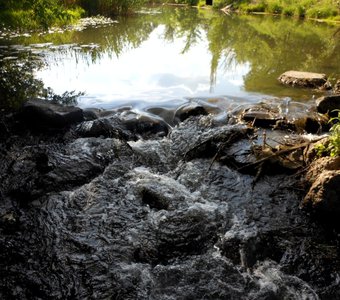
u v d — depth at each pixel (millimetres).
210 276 3346
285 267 3486
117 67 9062
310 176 4508
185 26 16359
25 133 5695
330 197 3936
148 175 4820
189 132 5828
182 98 7078
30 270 3334
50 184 4477
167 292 3184
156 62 9695
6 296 3082
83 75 8367
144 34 13820
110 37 12852
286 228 3971
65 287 3182
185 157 5250
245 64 9844
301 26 17359
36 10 12289
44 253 3527
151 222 3988
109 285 3215
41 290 3146
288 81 8266
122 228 3896
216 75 8734
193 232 3857
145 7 27016
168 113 6484
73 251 3566
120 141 5441
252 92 7602
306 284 3299
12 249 3551
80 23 15297
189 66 9422
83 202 4270
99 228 3881
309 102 7074
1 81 7789
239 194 4508
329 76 8898
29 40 11781
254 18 20828
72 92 7281
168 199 4336
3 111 6340
